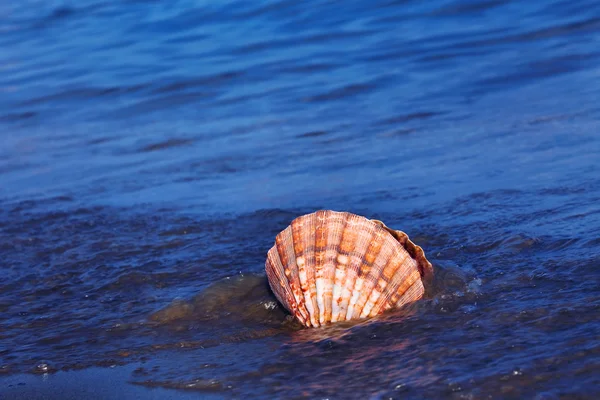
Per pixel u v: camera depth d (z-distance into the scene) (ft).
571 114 57.00
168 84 84.69
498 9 93.15
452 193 45.21
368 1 105.70
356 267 29.86
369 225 30.73
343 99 72.18
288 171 54.49
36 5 142.41
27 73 97.60
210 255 39.88
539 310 27.73
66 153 66.13
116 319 32.60
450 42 84.58
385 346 26.81
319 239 30.45
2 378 28.02
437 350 25.80
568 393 22.03
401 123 62.64
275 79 81.71
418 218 41.86
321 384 24.71
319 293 29.55
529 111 59.93
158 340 30.19
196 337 30.12
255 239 41.96
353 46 89.10
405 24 94.12
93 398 25.91
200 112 74.54
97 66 96.73
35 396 26.45
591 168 44.96
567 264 31.81
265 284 34.17
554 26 83.10
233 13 111.96
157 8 124.47
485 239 36.76
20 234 46.42
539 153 49.83
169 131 69.15
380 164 53.42
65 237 45.19
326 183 50.80
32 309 34.65
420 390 23.32
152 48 102.01
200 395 25.25
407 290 30.17
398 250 30.48
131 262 39.86
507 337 25.96
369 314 29.43
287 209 46.47
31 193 55.62
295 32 98.43
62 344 30.58
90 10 130.31
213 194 51.26
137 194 52.95
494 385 22.98
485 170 48.47
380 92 72.64
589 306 27.40
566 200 40.42
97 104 81.76
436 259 35.32
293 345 28.07
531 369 23.52
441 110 64.49
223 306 32.71
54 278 38.50
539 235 35.99
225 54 93.61
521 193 42.96
